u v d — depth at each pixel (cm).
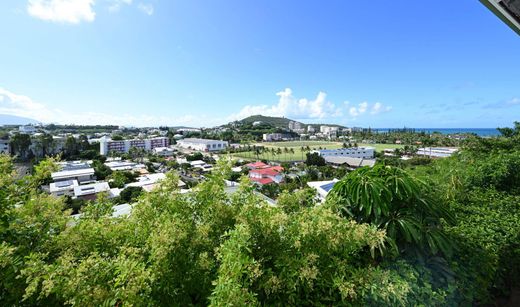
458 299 179
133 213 220
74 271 141
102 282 143
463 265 195
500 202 316
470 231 229
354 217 212
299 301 152
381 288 145
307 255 155
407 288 144
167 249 152
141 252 178
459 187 344
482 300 200
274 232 166
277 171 4175
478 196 343
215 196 222
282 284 150
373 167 240
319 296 159
